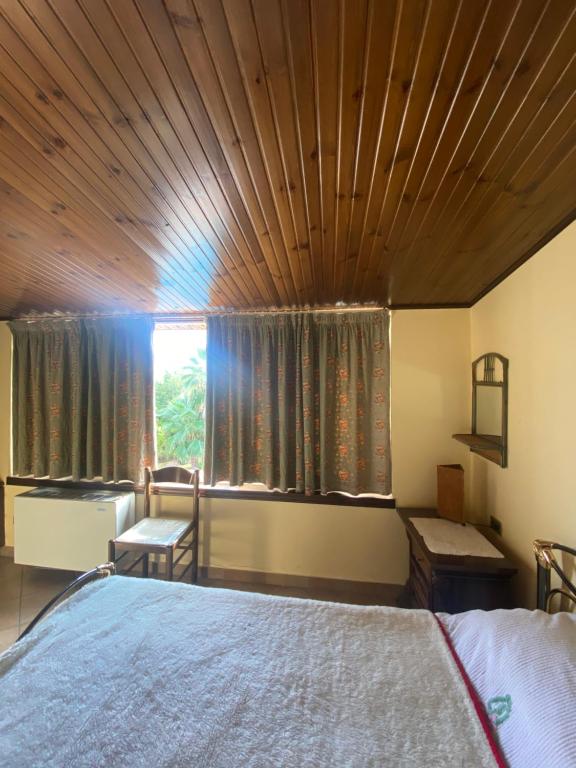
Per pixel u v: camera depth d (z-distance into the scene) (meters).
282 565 2.56
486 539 1.89
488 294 2.10
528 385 1.62
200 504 2.66
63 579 2.64
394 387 2.46
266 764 0.78
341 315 2.51
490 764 0.75
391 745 0.82
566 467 1.34
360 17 0.62
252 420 2.64
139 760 0.79
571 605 1.29
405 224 1.34
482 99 0.78
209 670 1.04
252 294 2.22
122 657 1.09
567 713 0.72
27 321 2.86
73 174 1.05
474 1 0.60
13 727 0.87
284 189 1.12
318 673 1.03
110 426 2.79
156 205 1.21
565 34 0.65
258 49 0.68
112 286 2.08
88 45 0.67
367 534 2.46
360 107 0.81
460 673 1.01
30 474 2.94
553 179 1.06
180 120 0.84
